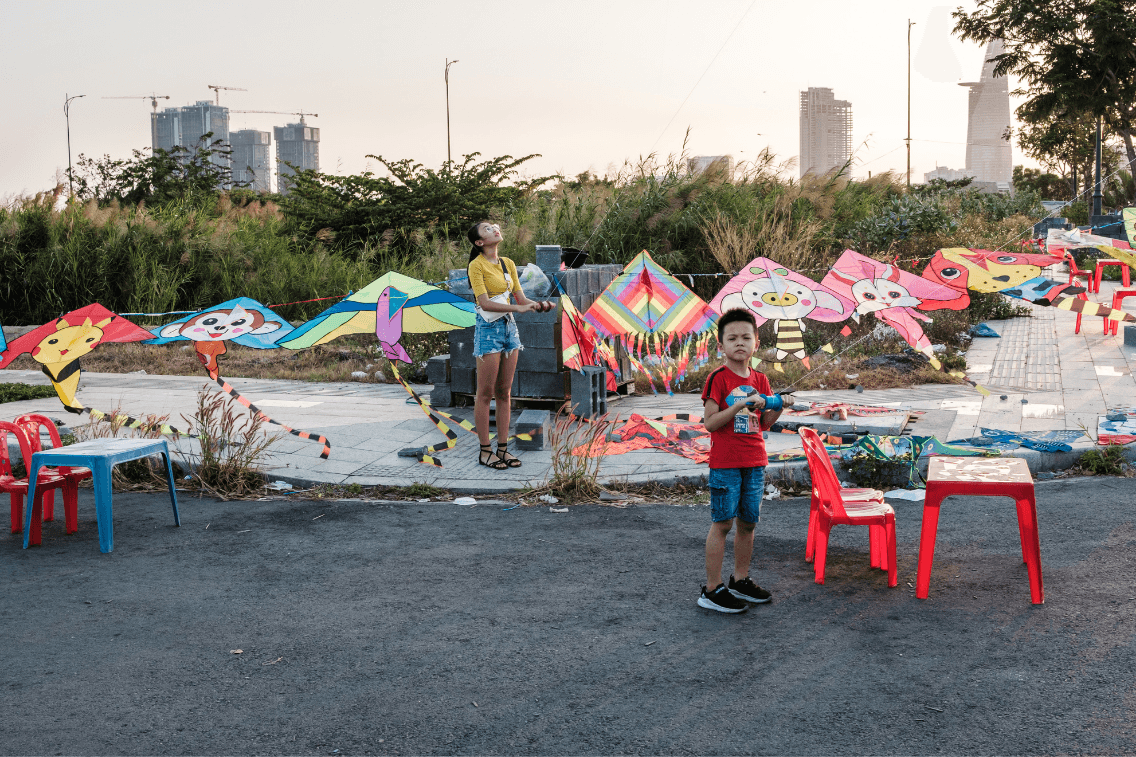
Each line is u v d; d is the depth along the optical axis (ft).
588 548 19.12
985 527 19.77
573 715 11.93
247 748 11.28
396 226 73.72
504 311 24.62
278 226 76.89
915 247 57.72
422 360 41.78
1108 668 12.85
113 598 16.66
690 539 19.57
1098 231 73.46
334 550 19.35
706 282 51.98
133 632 15.05
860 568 17.53
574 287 31.22
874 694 12.27
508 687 12.79
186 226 64.80
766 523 20.63
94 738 11.58
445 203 73.67
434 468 25.32
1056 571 16.92
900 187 73.67
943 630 14.38
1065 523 19.77
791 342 26.99
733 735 11.29
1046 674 12.72
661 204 55.42
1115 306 46.32
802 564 17.83
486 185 79.10
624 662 13.52
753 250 51.21
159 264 60.29
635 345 34.91
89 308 25.30
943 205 69.00
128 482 24.94
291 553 19.19
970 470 16.17
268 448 27.55
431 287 25.35
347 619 15.48
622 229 55.16
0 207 62.03
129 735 11.64
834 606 15.58
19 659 14.03
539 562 18.30
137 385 40.01
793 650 13.78
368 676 13.24
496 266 24.99
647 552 18.76
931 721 11.51
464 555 18.83
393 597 16.51
